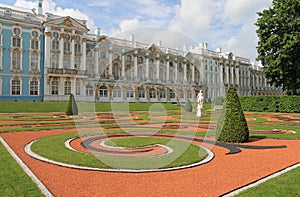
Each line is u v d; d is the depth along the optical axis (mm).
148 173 6984
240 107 12039
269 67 37188
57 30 45344
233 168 7574
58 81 44875
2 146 10578
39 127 16875
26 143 11266
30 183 6117
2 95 41719
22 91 43656
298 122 22031
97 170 7172
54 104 36031
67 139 12141
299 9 35312
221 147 10695
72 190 5750
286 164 8062
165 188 5898
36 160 8305
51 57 44812
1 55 41812
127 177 6637
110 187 5941
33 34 44562
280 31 36188
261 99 41031
